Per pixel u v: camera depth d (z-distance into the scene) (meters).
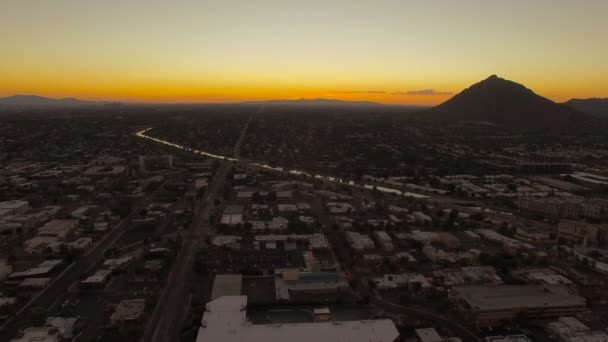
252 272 192.12
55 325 146.62
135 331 145.25
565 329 149.12
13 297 168.75
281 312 161.75
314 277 185.75
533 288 174.38
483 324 156.00
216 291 171.25
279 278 186.25
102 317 156.50
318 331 138.88
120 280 186.12
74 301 167.62
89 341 141.75
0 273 184.88
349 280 189.88
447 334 148.62
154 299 167.88
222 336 135.12
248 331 137.88
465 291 170.25
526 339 143.75
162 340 143.88
